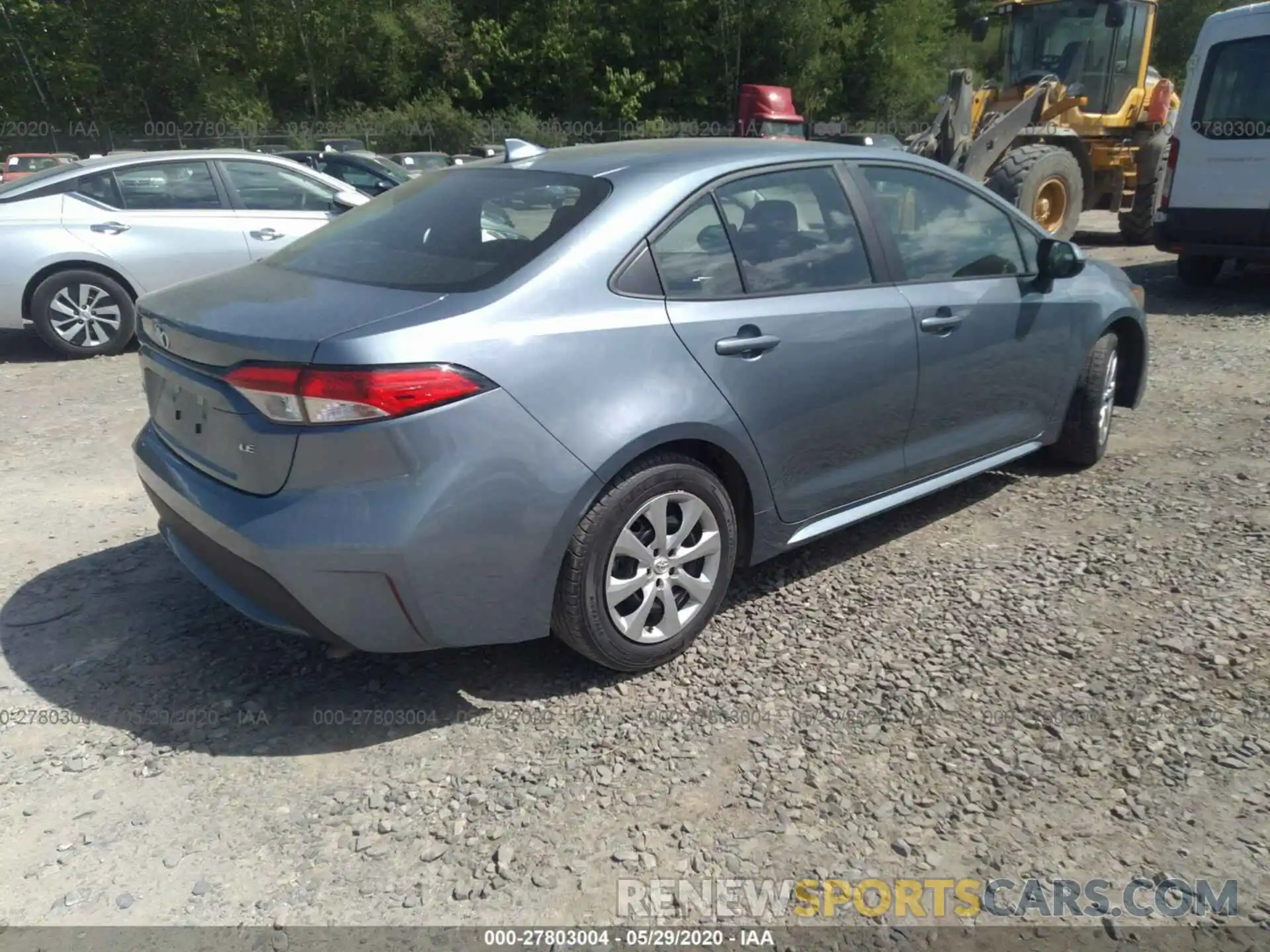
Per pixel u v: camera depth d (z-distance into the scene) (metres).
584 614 3.13
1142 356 5.33
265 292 3.23
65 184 7.93
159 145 40.53
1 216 7.71
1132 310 5.10
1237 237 9.05
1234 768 2.84
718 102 43.06
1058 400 4.77
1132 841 2.59
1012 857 2.55
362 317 2.88
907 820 2.68
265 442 2.83
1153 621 3.60
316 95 43.66
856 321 3.72
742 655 3.48
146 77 42.03
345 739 3.07
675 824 2.68
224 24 42.66
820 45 42.16
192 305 3.25
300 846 2.63
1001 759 2.90
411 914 2.42
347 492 2.79
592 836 2.65
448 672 3.42
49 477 5.27
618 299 3.16
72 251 7.82
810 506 3.77
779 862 2.55
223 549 2.95
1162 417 5.91
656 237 3.29
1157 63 52.03
